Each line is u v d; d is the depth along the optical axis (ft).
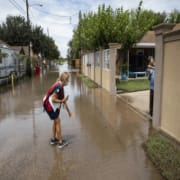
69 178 10.92
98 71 45.50
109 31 40.42
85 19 57.41
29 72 73.56
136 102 27.71
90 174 11.24
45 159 12.84
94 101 29.17
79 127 18.51
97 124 19.26
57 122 14.51
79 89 41.14
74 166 12.03
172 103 15.05
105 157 13.00
